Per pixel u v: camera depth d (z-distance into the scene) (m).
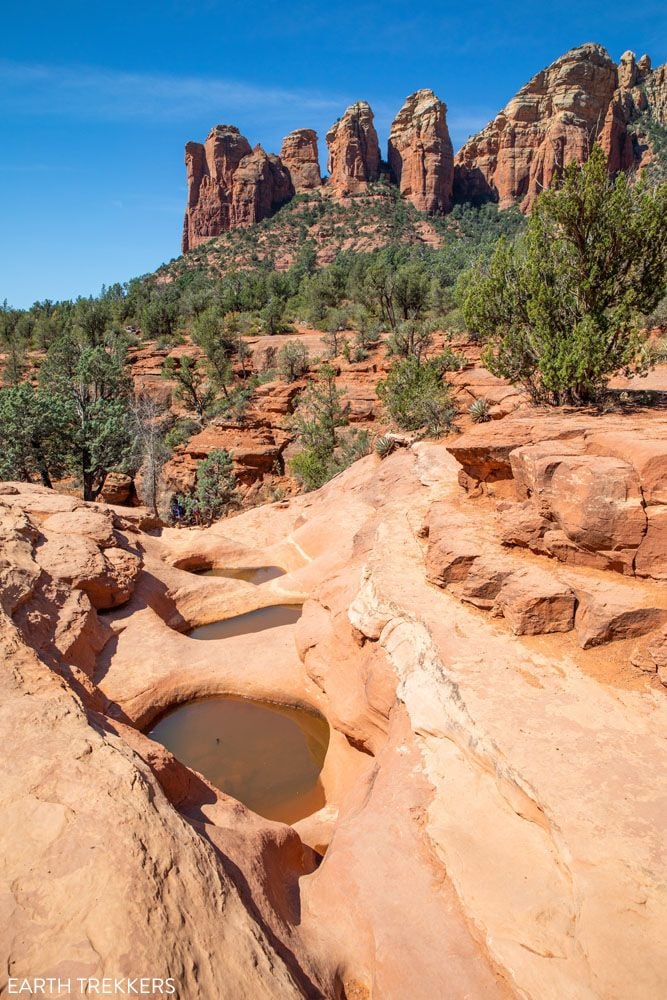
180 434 49.97
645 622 8.62
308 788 11.15
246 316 74.75
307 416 44.25
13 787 6.02
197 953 4.94
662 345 25.17
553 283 16.38
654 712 7.60
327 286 76.06
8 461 31.56
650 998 4.79
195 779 8.93
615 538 9.30
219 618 18.77
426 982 5.69
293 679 14.09
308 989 5.54
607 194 15.30
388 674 10.09
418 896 6.52
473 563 10.76
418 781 7.91
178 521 38.22
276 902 6.60
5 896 4.89
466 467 13.93
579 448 10.70
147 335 72.75
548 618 9.50
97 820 5.71
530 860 6.29
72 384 36.75
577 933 5.33
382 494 21.31
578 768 6.75
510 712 7.78
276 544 24.41
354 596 13.32
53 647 13.09
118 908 4.90
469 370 35.16
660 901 5.25
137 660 14.73
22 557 14.43
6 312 88.12
